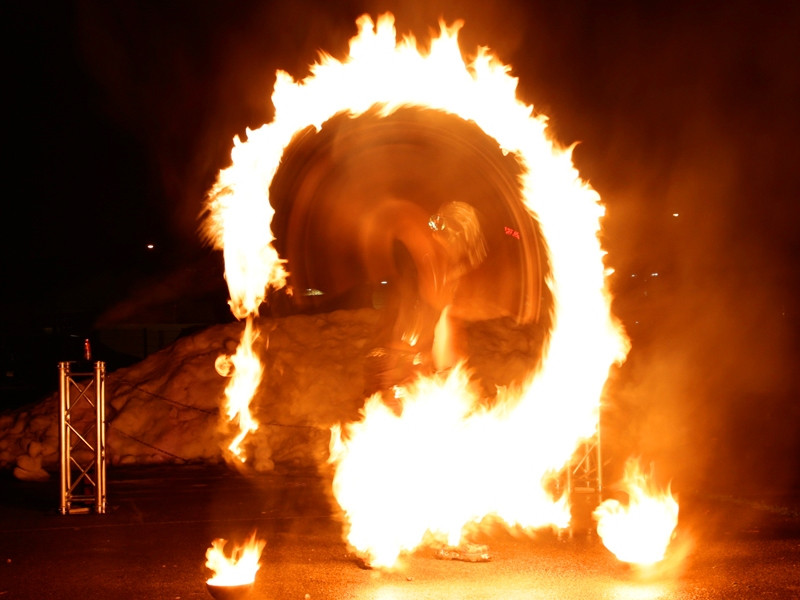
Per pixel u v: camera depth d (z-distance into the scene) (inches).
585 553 274.1
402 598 224.8
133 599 228.8
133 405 518.0
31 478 450.3
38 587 241.4
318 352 552.7
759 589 229.8
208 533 311.0
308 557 272.4
